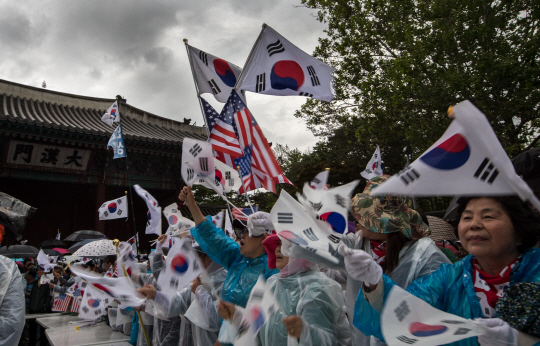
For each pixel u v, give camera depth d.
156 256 4.42
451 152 1.25
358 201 2.19
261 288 2.10
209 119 4.52
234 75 4.90
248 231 3.04
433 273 1.80
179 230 4.25
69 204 24.59
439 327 1.37
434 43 11.45
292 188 19.34
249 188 3.42
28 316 8.69
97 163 21.55
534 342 1.31
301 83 4.40
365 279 1.47
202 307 3.13
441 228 3.88
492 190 1.21
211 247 3.20
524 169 2.34
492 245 1.48
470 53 11.39
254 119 3.53
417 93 11.55
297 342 2.23
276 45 4.44
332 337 2.21
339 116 16.66
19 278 3.20
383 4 13.88
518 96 10.84
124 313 5.93
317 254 1.80
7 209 3.45
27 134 19.11
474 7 11.56
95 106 23.91
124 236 24.75
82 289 8.16
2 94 21.27
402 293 1.48
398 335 1.41
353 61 14.70
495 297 1.53
